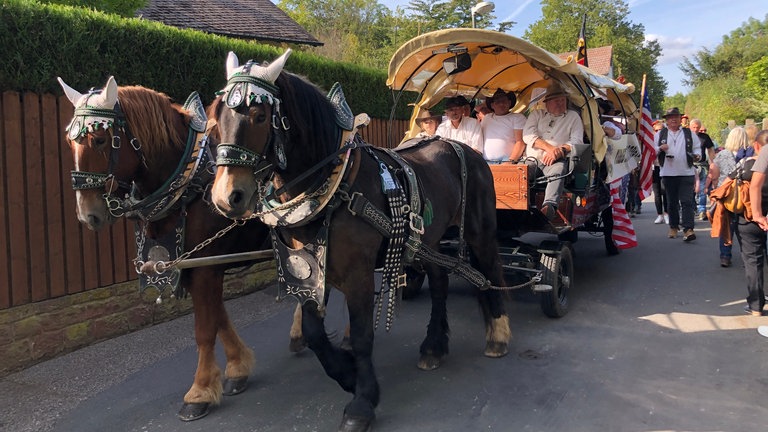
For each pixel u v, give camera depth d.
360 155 3.23
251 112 2.60
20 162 4.23
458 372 4.10
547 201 4.99
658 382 3.81
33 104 4.31
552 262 5.07
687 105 48.31
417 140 4.51
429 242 3.81
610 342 4.59
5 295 4.17
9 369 4.21
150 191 3.40
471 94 7.17
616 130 6.80
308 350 4.65
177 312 5.59
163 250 3.43
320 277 3.02
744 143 7.44
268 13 14.48
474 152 4.61
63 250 4.57
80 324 4.71
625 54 45.59
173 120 3.45
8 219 4.17
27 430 3.39
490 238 4.54
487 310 4.45
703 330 4.77
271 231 3.27
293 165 2.95
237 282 6.30
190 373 4.22
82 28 4.57
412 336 4.93
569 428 3.23
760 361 4.07
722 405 3.44
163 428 3.38
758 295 5.03
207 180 3.47
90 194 3.03
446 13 48.22
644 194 8.88
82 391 3.92
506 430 3.23
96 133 2.97
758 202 4.70
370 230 3.14
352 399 3.55
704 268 6.82
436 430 3.25
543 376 3.97
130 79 4.98
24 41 4.20
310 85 3.08
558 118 5.38
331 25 50.19
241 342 3.97
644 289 6.07
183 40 5.46
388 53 42.38
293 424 3.39
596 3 51.00
